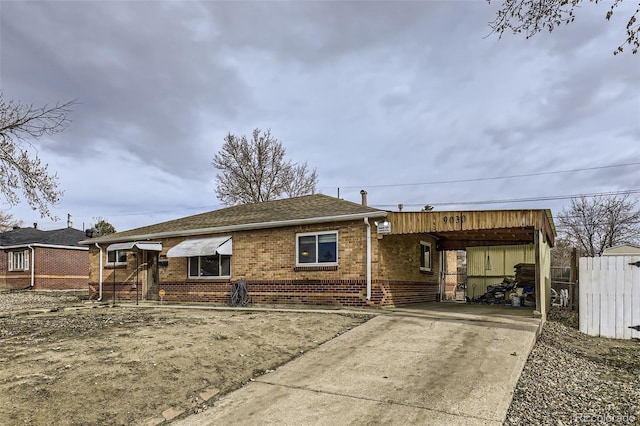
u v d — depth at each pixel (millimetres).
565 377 7656
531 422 5602
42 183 14344
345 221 14883
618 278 12688
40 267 31469
